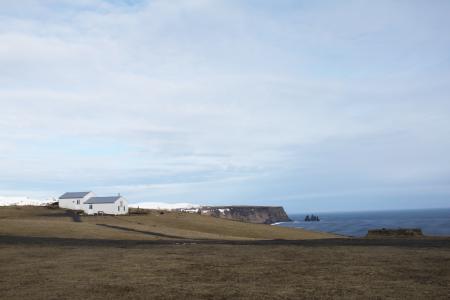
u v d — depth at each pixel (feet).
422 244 119.03
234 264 82.33
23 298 54.60
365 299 52.85
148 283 63.72
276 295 55.42
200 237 184.65
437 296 53.88
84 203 374.43
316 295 55.21
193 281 65.16
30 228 188.55
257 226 311.68
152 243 135.44
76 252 103.86
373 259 86.53
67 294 56.65
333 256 92.43
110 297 54.85
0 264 83.82
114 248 115.03
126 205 383.24
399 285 60.64
